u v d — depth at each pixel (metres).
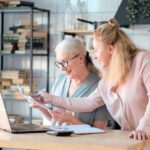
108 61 2.58
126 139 2.09
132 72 2.51
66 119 2.64
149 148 2.28
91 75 2.88
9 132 2.28
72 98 2.79
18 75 5.26
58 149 1.93
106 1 5.13
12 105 5.58
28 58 5.51
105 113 2.79
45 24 5.41
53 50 5.41
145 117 2.27
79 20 4.85
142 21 4.49
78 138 2.09
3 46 5.34
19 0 5.25
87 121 2.79
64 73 2.92
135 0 4.50
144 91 2.50
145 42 4.96
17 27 5.30
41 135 2.18
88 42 5.08
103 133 2.31
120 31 2.58
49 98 2.78
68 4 5.18
